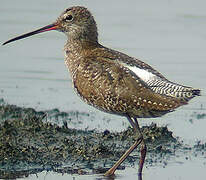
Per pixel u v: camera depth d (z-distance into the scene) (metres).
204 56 21.47
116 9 25.30
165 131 16.06
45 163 13.88
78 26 14.75
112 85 13.44
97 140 15.42
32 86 19.58
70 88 19.67
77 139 15.38
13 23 23.70
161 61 20.98
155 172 13.91
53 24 15.27
